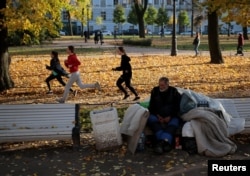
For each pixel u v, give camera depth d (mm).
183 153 7148
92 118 7316
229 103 8297
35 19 14570
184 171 6359
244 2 10531
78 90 14719
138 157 7039
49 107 8055
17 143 7918
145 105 8086
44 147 7668
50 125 7543
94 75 19672
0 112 7820
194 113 7289
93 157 7047
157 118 7570
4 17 14109
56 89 15289
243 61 26812
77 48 41094
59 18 16266
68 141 8055
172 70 21781
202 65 24219
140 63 25812
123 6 93562
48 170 6461
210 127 7219
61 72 14461
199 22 64938
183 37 70562
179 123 7512
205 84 16375
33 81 17703
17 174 6289
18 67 23922
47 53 34406
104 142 7309
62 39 63969
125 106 11398
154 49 40938
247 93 14047
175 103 7590
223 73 20250
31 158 7035
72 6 19203
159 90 7711
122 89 13070
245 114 8195
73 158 7023
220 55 25406
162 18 80625
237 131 7641
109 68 23047
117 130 7363
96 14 92812
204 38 67562
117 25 93500
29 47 42000
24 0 14258
